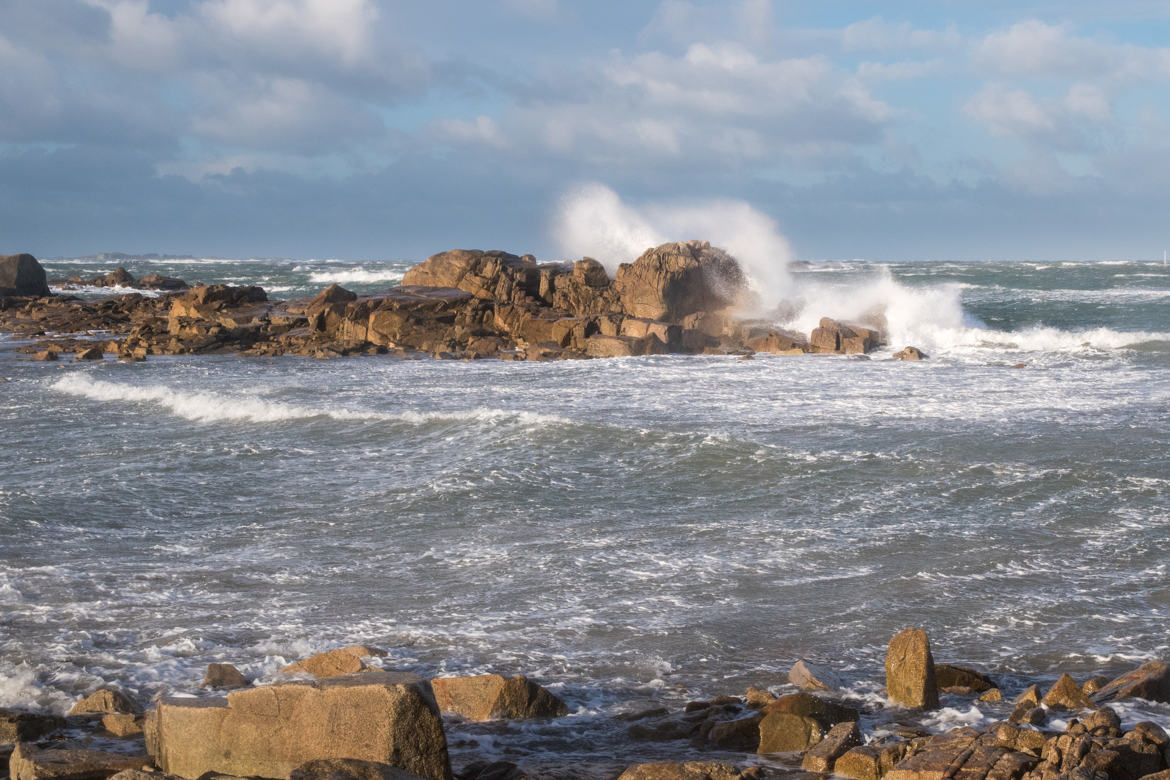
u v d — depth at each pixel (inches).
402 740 295.3
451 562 609.3
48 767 301.4
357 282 4660.4
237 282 4808.1
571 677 438.6
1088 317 2242.9
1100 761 290.0
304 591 558.3
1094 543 629.9
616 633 492.1
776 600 537.3
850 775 317.1
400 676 308.8
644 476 824.3
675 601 536.4
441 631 494.9
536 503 745.6
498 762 327.6
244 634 490.6
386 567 601.6
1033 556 606.5
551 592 553.0
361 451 944.3
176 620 510.9
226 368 1732.3
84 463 895.1
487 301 2237.9
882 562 598.2
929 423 1037.8
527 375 1563.7
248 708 303.4
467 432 995.3
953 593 545.6
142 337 2185.0
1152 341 1760.6
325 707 298.0
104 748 343.3
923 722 370.0
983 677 424.5
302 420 1092.5
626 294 2049.7
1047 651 466.3
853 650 471.2
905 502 733.9
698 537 657.0
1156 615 510.6
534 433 965.2
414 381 1502.2
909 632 397.7
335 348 1951.3
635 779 304.0
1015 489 757.9
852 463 840.3
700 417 1112.8
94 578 580.1
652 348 1873.8
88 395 1331.2
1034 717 349.1
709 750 353.7
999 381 1389.0
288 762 300.0
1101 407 1129.4
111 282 4067.4
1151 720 354.3
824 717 359.3
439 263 2474.2
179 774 307.4
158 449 954.7
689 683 432.8
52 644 474.9
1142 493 738.2
